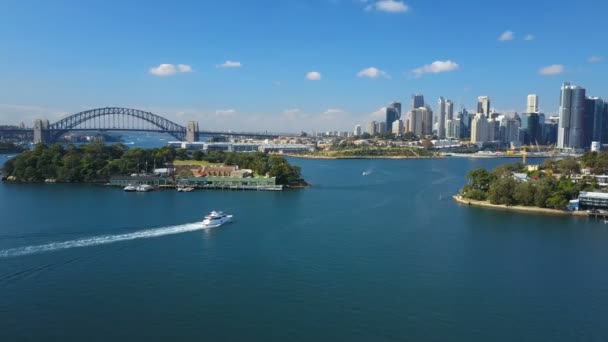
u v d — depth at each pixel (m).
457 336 77.56
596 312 87.56
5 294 90.38
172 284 96.62
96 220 153.75
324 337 76.00
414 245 130.75
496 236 143.88
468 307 88.56
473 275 106.06
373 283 99.38
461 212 186.00
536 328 81.06
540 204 195.00
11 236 130.12
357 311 85.62
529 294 95.56
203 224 148.12
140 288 94.19
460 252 124.56
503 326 81.44
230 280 99.38
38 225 144.25
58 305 85.81
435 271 108.25
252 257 115.56
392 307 87.56
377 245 129.50
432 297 92.81
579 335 79.00
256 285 96.81
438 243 133.75
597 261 118.19
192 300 88.88
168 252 118.69
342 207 192.38
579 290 98.12
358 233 143.62
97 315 82.06
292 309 85.75
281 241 131.50
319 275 103.50
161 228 143.50
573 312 87.50
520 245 133.12
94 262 109.69
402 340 75.69
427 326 80.62
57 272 102.56
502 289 97.88
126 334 75.69
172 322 79.94
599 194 189.12
